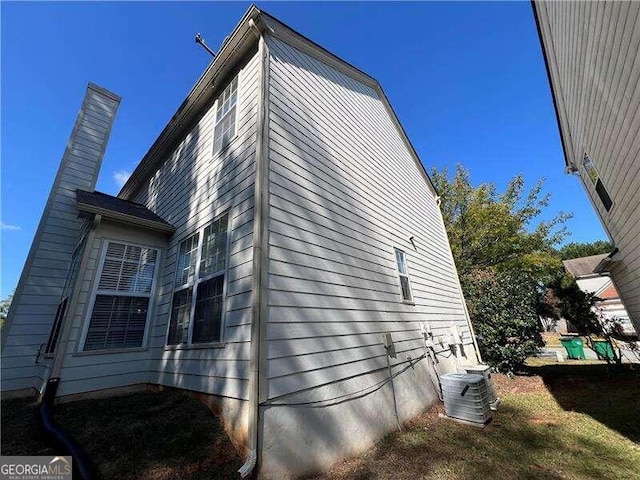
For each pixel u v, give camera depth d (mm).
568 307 15305
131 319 4840
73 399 3936
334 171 5129
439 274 8555
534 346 8266
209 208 4629
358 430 3600
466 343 8344
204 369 3523
